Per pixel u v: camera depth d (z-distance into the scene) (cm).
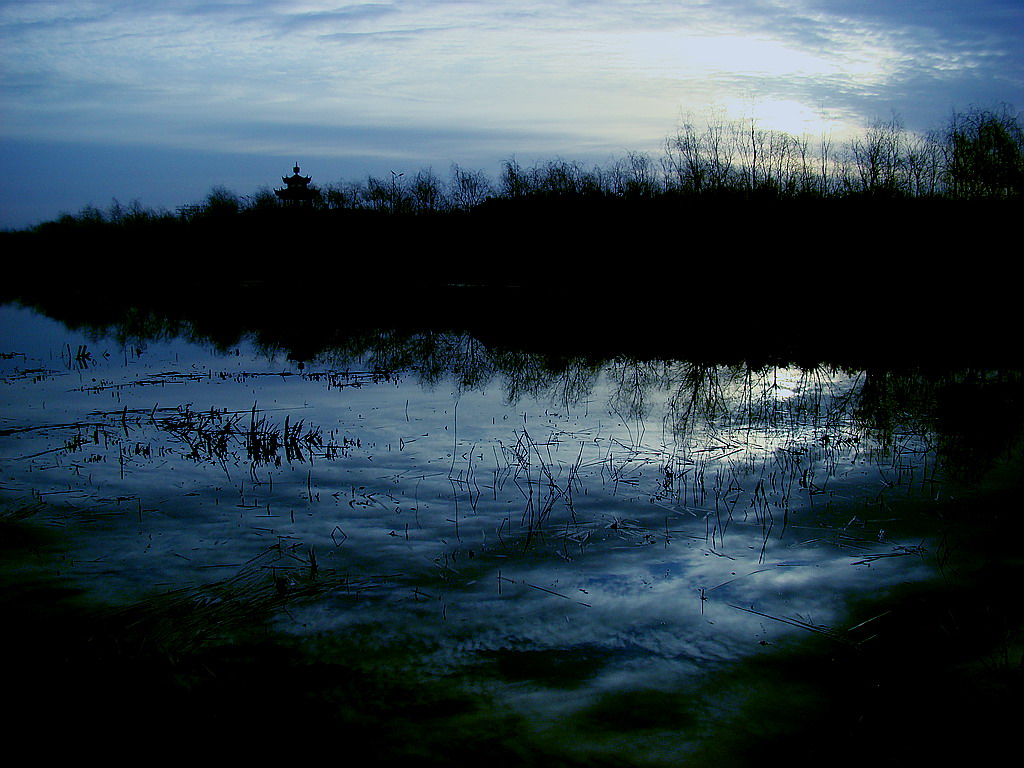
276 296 3622
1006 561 705
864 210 3075
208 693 524
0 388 1574
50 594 659
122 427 1227
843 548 740
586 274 3409
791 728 481
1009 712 487
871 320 2356
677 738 475
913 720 485
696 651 566
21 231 6078
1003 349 1909
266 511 846
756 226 3164
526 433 1158
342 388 1572
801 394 1455
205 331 2577
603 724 488
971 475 946
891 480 933
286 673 546
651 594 650
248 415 1310
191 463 1025
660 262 3275
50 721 495
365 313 2995
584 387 1562
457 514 831
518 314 2861
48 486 934
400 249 4312
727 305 2733
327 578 682
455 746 471
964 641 572
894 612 617
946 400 1383
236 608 630
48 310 3266
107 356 2034
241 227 4744
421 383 1628
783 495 885
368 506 859
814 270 2961
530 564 709
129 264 4947
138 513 844
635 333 2325
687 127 3462
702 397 1442
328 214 4631
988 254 2833
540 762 455
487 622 609
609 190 3750
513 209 3909
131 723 493
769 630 593
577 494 889
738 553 730
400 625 606
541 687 526
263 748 470
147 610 629
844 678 530
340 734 482
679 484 923
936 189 3225
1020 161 3091
